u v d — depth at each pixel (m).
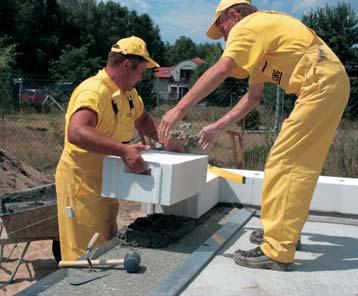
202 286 2.67
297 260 3.12
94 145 3.27
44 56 47.81
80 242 3.73
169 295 2.48
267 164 2.90
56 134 13.91
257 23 2.84
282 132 2.84
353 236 3.71
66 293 2.56
